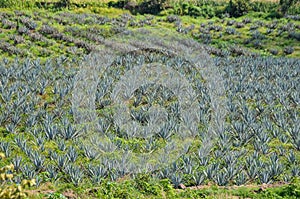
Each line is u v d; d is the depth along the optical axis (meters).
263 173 19.45
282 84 32.41
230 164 20.19
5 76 31.69
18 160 19.56
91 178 18.98
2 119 24.92
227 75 34.66
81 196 16.98
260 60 39.12
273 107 28.41
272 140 23.98
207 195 17.41
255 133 24.22
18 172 19.45
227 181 19.06
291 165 20.95
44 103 27.77
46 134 23.06
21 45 40.66
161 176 19.42
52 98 28.84
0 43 39.69
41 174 19.19
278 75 35.03
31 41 42.09
